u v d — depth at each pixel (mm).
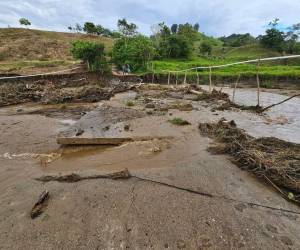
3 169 4512
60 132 6555
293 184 3564
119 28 36656
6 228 2893
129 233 2752
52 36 53250
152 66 31625
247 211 3123
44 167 4582
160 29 51781
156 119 7977
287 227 2842
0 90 13453
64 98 11633
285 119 8273
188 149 5293
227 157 4801
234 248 2529
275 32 61875
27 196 3562
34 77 19047
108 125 7195
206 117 8344
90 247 2568
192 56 53031
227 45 85938
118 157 4980
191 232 2752
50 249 2557
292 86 23812
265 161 4172
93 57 23172
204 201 3332
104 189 3656
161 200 3352
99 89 13875
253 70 32031
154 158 4863
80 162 4781
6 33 49000
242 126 7223
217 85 25266
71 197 3471
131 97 13164
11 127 7320
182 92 14867
